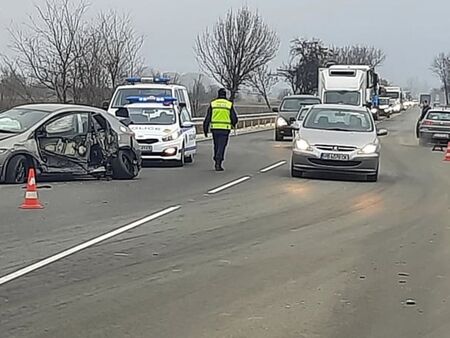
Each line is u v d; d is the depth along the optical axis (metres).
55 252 9.15
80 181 16.84
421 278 8.31
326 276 8.30
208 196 14.57
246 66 55.81
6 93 32.09
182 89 24.61
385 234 10.95
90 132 16.80
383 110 79.88
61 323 6.41
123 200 13.79
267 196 14.73
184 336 6.12
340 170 17.59
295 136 18.67
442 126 33.94
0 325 6.33
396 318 6.77
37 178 16.47
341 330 6.38
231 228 11.07
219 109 19.86
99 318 6.57
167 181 17.20
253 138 38.12
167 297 7.28
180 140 21.16
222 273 8.30
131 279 7.95
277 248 9.73
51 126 16.11
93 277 7.99
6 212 12.10
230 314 6.77
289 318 6.69
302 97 37.50
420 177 19.62
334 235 10.75
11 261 8.63
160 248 9.54
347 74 38.19
